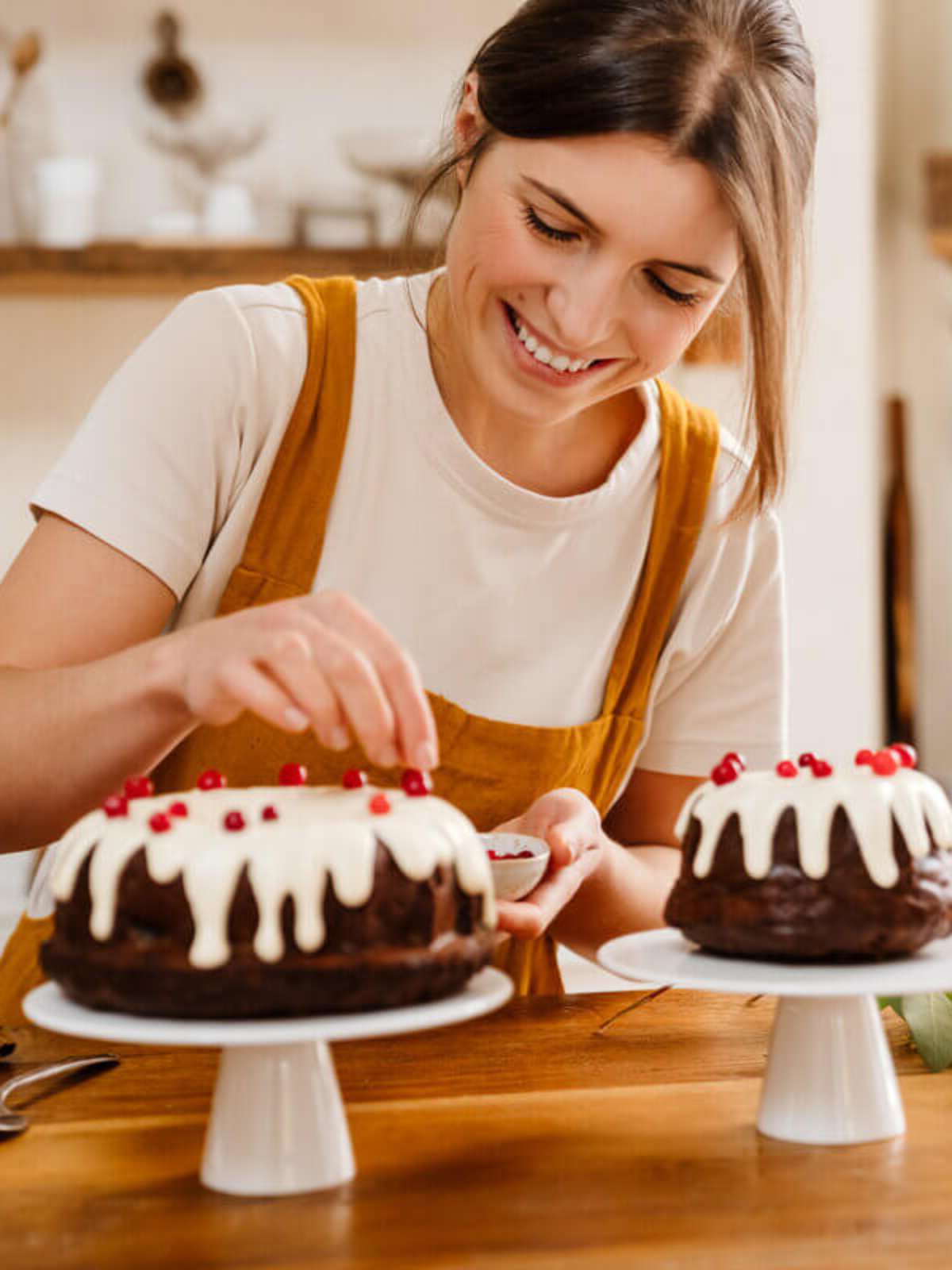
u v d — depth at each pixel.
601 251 1.17
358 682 0.94
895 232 3.59
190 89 3.09
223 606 1.41
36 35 3.08
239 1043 0.90
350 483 1.41
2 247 2.90
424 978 0.91
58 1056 1.20
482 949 0.96
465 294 1.25
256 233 3.14
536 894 1.24
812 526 3.00
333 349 1.40
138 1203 0.92
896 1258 0.83
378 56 3.16
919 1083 1.12
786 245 1.29
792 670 3.01
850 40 2.97
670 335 1.24
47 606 1.26
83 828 0.97
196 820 0.95
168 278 2.95
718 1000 1.32
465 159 1.30
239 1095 0.94
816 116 1.33
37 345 3.08
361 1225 0.88
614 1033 1.23
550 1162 0.97
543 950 1.58
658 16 1.16
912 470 3.60
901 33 3.57
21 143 2.98
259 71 3.14
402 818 0.94
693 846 1.08
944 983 0.96
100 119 3.10
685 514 1.53
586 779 1.56
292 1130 0.93
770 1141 1.00
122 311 3.09
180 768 1.45
